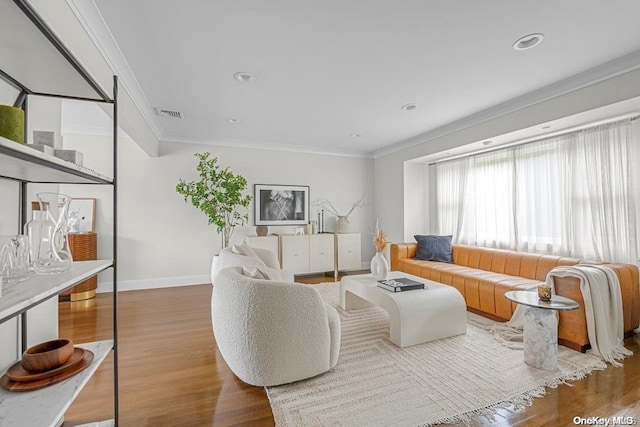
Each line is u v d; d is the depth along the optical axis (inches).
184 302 150.2
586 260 117.8
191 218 188.5
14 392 39.1
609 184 118.3
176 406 68.5
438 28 81.4
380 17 76.7
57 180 51.2
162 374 82.4
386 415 64.8
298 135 188.4
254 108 140.3
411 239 208.8
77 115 148.4
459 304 107.0
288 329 73.9
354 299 136.5
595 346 90.6
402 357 90.8
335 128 172.7
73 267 48.9
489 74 107.5
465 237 182.7
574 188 130.3
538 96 122.0
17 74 45.5
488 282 123.6
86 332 111.5
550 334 82.8
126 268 174.1
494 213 166.1
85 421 63.3
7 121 35.1
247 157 205.6
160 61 97.6
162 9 73.0
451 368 84.0
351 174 236.8
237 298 75.2
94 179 49.2
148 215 179.3
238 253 123.6
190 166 189.8
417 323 99.6
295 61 98.6
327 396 71.6
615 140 117.5
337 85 116.3
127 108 112.0
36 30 34.5
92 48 79.1
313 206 225.0
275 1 70.8
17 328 52.5
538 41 87.3
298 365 75.5
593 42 87.7
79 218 162.6
